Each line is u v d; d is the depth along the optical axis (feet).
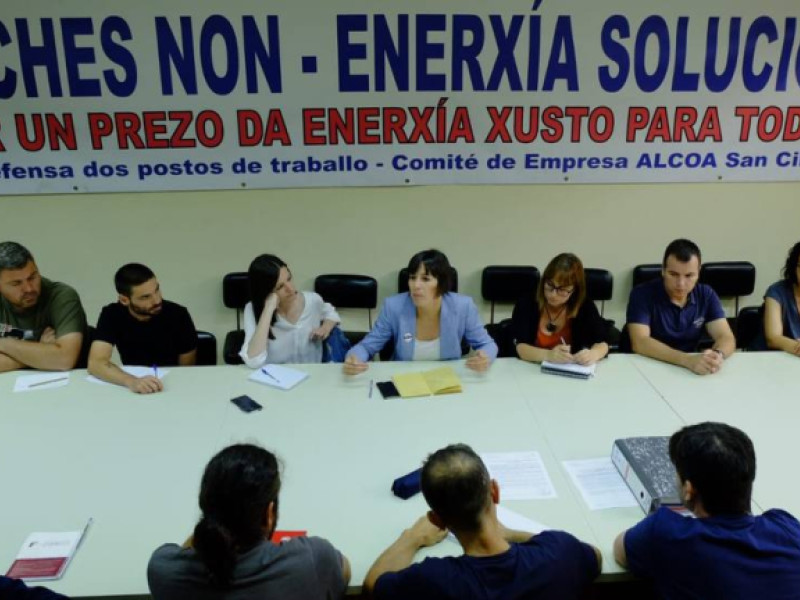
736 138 10.66
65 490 5.13
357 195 10.80
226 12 9.61
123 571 4.26
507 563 3.55
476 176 10.73
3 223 10.61
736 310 11.66
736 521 3.77
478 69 10.05
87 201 10.57
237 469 3.50
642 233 11.27
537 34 9.90
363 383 7.07
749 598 3.58
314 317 8.21
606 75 10.18
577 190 10.91
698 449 3.81
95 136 10.16
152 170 10.43
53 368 7.43
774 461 5.47
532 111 10.35
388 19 9.73
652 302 8.27
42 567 4.25
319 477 5.29
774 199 11.12
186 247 10.99
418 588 3.55
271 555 3.56
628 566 4.20
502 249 11.28
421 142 10.48
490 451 5.67
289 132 10.32
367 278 10.80
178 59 9.80
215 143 10.32
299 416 6.35
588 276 10.90
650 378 7.20
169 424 6.20
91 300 11.21
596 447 5.73
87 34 9.60
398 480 5.07
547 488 5.12
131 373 7.31
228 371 7.45
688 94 10.35
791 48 10.15
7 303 7.69
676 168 10.82
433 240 11.16
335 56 9.91
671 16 9.89
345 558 4.29
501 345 8.70
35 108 9.93
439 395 6.77
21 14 9.44
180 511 4.87
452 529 3.68
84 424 6.21
